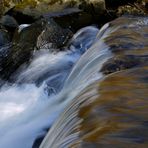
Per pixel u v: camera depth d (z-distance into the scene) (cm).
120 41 582
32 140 530
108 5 1270
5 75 845
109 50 534
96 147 239
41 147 372
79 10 1180
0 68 866
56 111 577
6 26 1175
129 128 266
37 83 788
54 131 358
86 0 1177
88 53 612
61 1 1172
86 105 327
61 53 897
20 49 896
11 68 856
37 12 1174
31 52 879
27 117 617
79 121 300
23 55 877
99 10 1188
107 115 293
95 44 629
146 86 361
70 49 928
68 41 948
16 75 834
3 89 788
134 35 629
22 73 834
